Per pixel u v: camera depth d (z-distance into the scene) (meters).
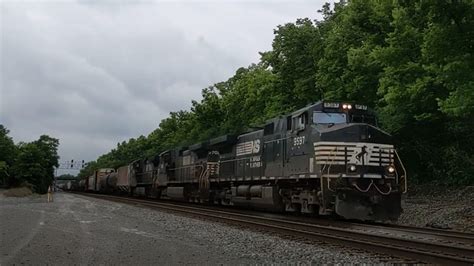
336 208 17.56
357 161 18.11
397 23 21.36
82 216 23.14
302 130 20.05
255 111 43.81
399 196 18.36
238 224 18.73
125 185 58.81
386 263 10.35
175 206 30.69
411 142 27.69
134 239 14.29
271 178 23.08
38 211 26.83
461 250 10.95
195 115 56.94
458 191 25.09
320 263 10.59
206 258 11.12
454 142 27.55
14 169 92.62
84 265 10.02
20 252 11.59
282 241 13.85
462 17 16.28
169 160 43.03
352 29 27.44
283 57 34.28
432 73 21.25
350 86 26.61
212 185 32.72
